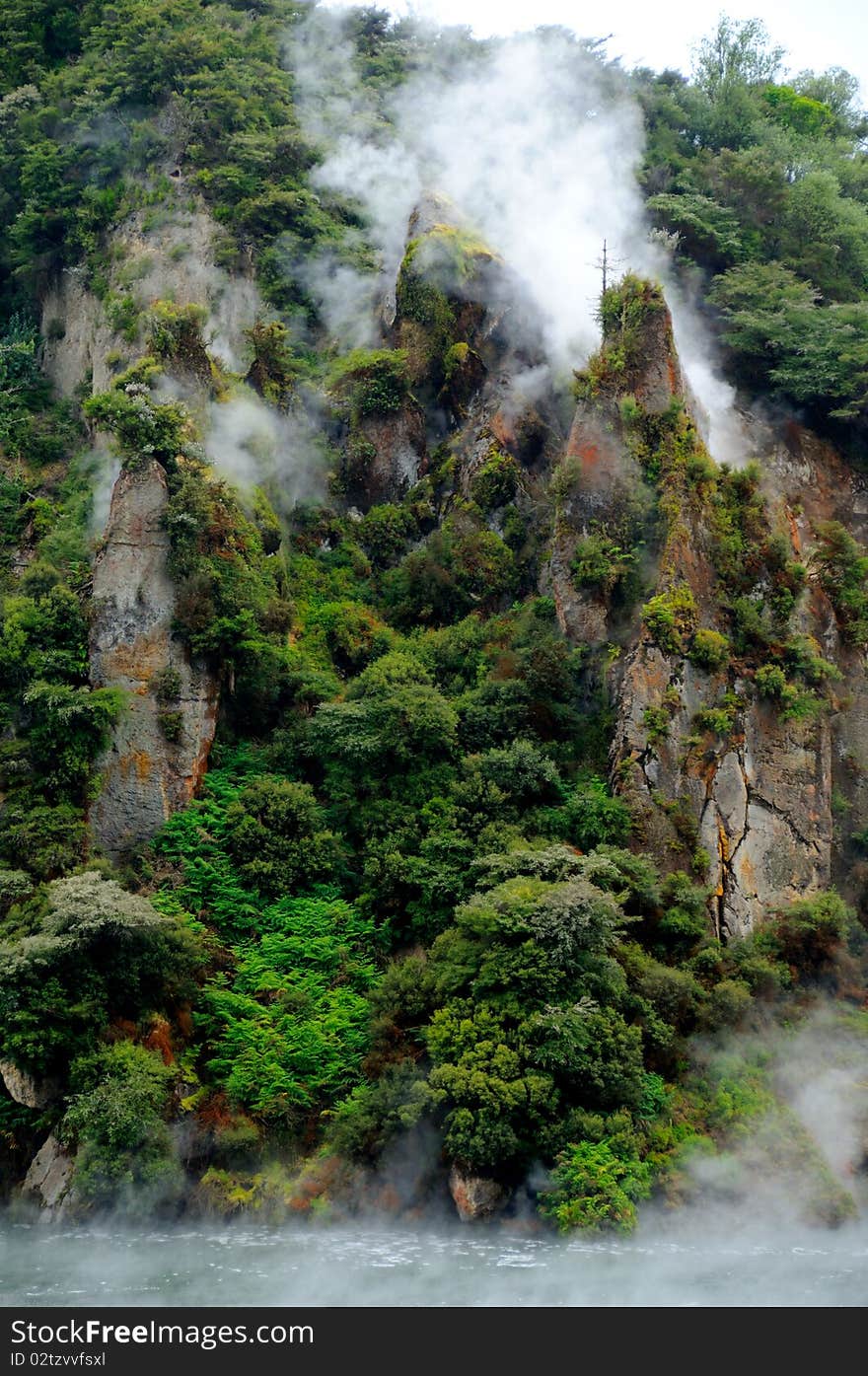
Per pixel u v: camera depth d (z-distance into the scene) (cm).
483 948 3603
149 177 5803
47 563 4597
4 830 4003
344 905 3953
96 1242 3112
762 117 7044
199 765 4241
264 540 4712
